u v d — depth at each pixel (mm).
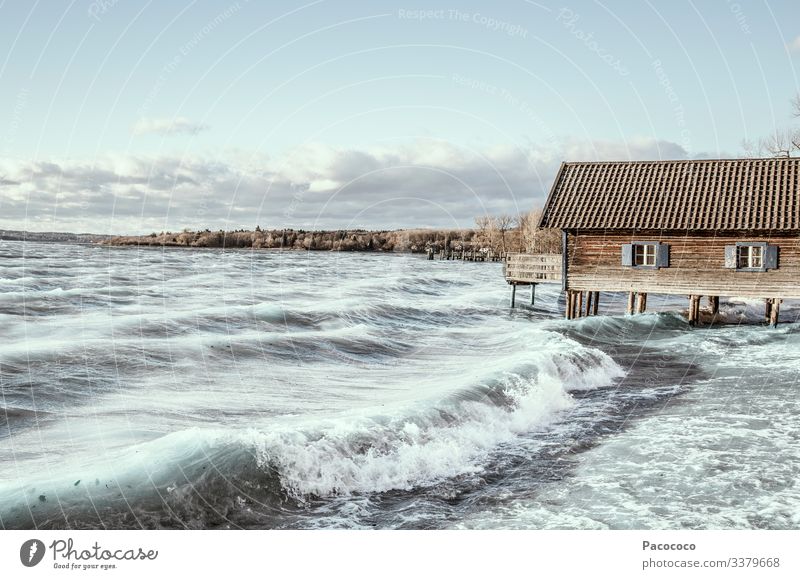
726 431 12812
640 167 30016
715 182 28203
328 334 22734
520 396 14320
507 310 34469
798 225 25406
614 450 11719
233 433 9953
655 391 16500
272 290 36156
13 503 8117
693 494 9711
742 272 26656
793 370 18922
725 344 23703
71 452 10312
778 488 9922
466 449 11469
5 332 20406
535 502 9469
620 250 28125
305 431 10383
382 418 11531
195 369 16984
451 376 17047
